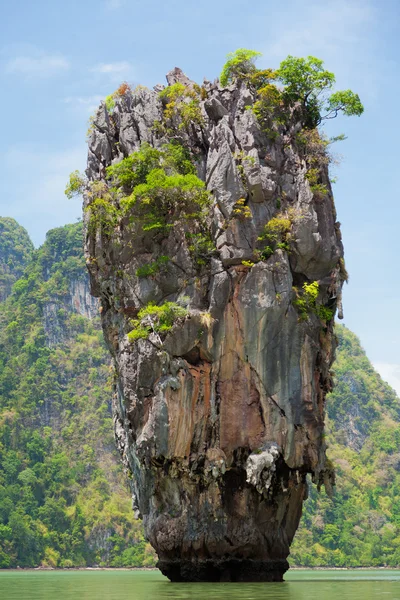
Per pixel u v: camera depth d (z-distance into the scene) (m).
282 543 41.50
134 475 43.59
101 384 191.88
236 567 40.06
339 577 69.81
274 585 38.41
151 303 40.69
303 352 39.78
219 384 39.47
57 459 172.00
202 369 39.50
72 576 81.12
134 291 41.28
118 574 93.94
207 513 39.44
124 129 44.72
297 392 39.41
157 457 38.59
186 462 38.88
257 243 39.88
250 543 39.69
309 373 39.88
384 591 35.59
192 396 39.06
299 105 44.00
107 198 42.91
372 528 174.88
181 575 40.31
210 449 39.06
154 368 39.19
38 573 107.62
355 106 43.78
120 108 46.06
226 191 40.28
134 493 45.56
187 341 39.09
